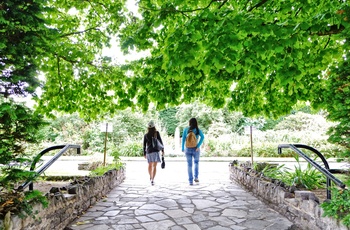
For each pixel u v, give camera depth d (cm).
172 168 1038
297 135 1616
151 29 443
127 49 466
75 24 607
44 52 333
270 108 673
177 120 2303
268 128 2081
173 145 1639
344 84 269
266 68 537
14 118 239
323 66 502
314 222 330
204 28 379
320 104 561
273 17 439
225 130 1931
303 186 553
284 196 419
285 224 385
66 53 533
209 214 434
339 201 271
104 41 603
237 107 686
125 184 702
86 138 1661
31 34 288
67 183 627
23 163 273
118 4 550
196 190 621
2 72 267
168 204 495
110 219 409
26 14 273
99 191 534
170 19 468
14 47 265
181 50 372
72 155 1512
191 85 546
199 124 2089
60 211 355
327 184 357
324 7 406
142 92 523
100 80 580
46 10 299
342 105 264
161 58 450
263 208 469
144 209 462
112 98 594
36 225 285
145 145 696
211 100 680
